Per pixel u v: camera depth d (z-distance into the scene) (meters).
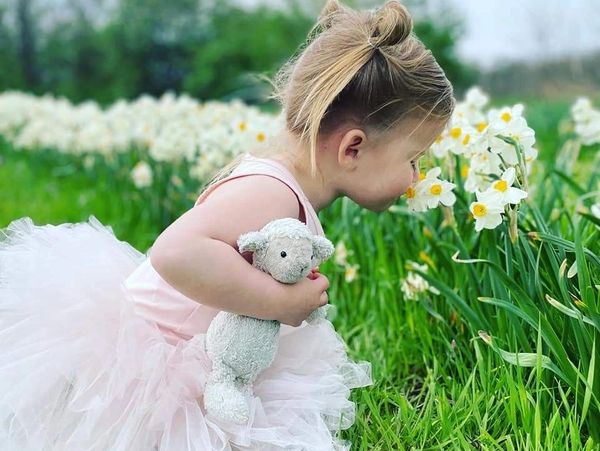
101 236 1.85
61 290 1.66
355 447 1.79
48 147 6.12
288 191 1.62
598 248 2.05
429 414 1.79
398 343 2.28
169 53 15.93
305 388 1.68
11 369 1.62
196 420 1.57
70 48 15.96
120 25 15.89
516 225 1.83
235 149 3.20
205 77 15.18
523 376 1.89
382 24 1.65
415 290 2.27
